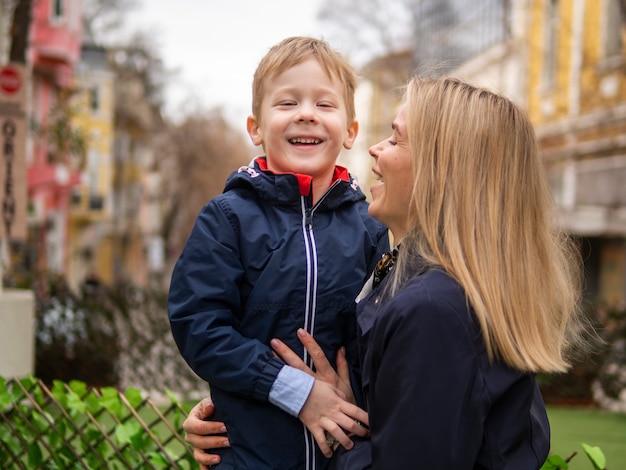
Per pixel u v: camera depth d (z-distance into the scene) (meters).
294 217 2.12
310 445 1.97
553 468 2.37
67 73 24.78
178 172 35.03
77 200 34.19
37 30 22.44
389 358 1.63
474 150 1.80
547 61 19.14
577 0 17.42
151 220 50.75
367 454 1.81
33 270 8.29
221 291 2.01
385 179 1.94
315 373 1.99
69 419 2.94
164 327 7.76
